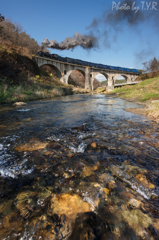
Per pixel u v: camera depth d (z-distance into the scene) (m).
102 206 1.20
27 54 25.20
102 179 1.55
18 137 2.91
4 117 5.00
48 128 3.57
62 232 0.99
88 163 1.89
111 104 9.33
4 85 11.30
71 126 3.76
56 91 18.36
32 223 1.05
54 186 1.45
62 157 2.04
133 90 19.50
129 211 1.15
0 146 2.45
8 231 0.99
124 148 2.38
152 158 2.04
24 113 5.79
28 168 1.77
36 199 1.28
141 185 1.46
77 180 1.54
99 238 0.95
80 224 1.05
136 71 55.19
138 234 0.97
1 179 1.57
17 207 1.19
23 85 13.95
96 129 3.54
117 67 49.12
